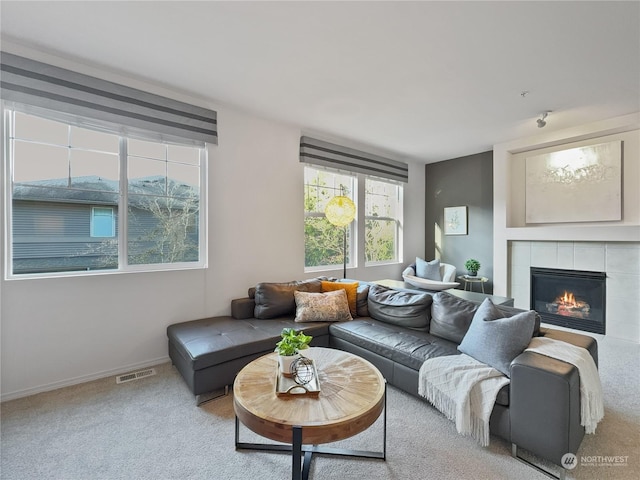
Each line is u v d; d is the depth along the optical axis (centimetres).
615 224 362
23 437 178
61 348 236
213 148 313
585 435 182
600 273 371
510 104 312
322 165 401
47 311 231
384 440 164
